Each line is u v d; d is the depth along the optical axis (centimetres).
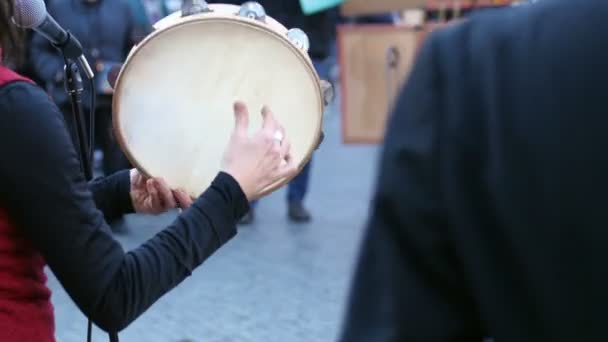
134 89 213
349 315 125
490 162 115
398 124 123
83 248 176
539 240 112
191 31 214
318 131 216
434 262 119
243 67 216
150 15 807
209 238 188
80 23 631
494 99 116
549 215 112
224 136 216
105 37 635
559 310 112
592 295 110
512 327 115
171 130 215
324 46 686
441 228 118
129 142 213
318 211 716
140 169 214
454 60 121
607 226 109
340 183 827
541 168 112
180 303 504
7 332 180
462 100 118
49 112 177
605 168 110
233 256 591
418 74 124
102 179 225
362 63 671
